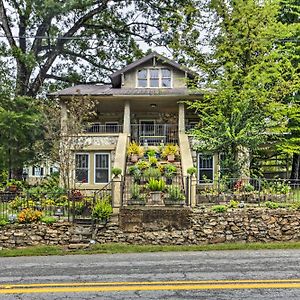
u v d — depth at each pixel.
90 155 21.77
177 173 18.61
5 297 7.78
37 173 33.47
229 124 17.25
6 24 28.19
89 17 30.28
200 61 18.25
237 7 16.98
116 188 15.62
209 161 21.14
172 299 7.47
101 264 10.93
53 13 26.30
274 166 28.02
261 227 14.16
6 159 22.62
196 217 14.14
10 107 23.06
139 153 20.80
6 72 25.36
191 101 23.22
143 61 24.84
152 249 13.17
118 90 24.02
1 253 12.98
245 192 16.05
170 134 24.70
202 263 10.78
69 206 14.84
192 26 18.05
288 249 12.93
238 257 11.62
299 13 22.09
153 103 24.61
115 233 14.06
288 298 7.41
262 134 17.83
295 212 14.34
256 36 17.31
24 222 14.05
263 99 17.28
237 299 7.39
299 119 19.88
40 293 8.02
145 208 14.20
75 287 8.42
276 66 17.30
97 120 27.05
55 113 20.64
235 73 17.14
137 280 8.93
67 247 13.46
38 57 29.31
